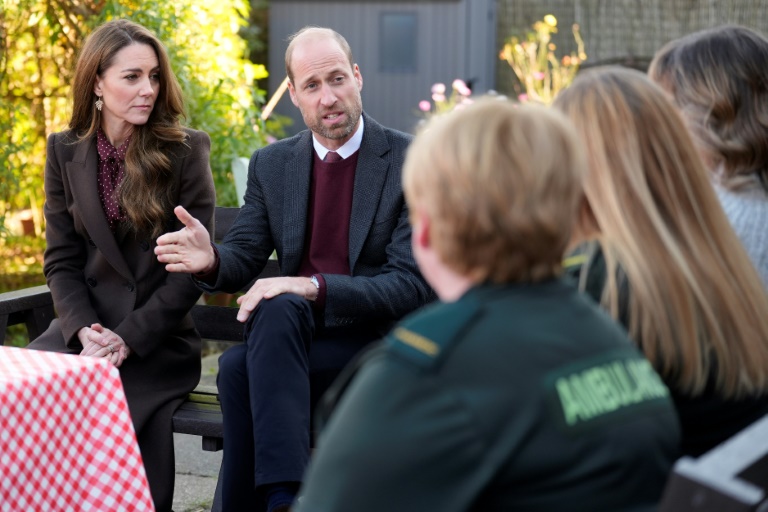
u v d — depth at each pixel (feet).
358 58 29.71
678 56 7.04
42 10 16.90
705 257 5.03
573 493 3.67
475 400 3.64
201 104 16.76
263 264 9.67
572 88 5.40
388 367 3.79
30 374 6.82
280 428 7.71
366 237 9.16
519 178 3.81
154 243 9.66
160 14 16.06
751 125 6.77
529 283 3.96
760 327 5.07
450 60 29.35
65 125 18.39
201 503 10.74
